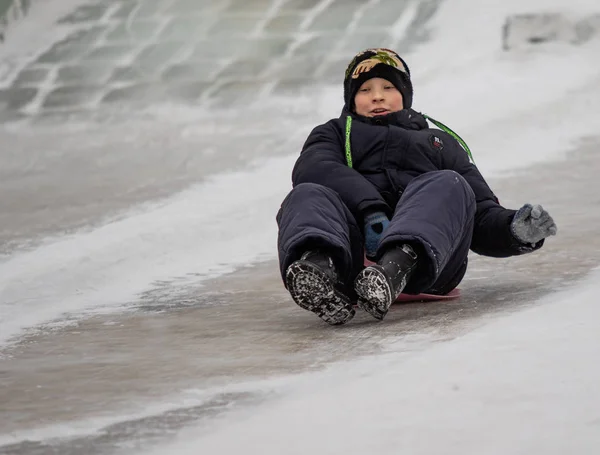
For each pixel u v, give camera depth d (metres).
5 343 12.60
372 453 7.13
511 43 33.91
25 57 40.88
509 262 14.52
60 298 15.48
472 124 27.06
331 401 8.40
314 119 31.81
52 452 7.99
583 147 24.44
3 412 9.20
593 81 30.42
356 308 12.45
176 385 9.59
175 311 13.74
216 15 41.41
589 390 7.93
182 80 37.06
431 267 11.08
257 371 9.80
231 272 16.31
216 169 25.77
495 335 9.80
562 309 10.58
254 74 36.53
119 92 36.88
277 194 21.73
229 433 7.92
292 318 12.48
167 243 18.34
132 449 7.88
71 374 10.48
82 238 19.11
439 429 7.43
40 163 29.03
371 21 38.72
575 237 15.81
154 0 43.53
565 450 6.86
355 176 12.17
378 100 13.59
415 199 11.48
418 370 8.95
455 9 37.94
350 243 11.56
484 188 12.77
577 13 33.59
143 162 27.77
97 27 42.31
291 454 7.29
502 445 7.03
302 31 39.12
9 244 19.25
